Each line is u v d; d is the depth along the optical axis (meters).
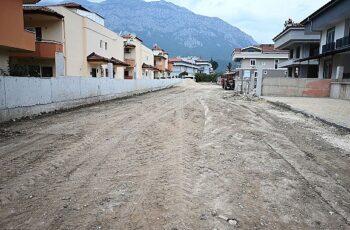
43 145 7.84
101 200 4.56
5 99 11.88
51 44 23.08
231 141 8.69
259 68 29.66
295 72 46.53
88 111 15.55
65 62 25.09
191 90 41.88
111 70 30.22
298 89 29.06
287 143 8.62
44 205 4.38
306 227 3.95
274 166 6.43
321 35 36.22
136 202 4.51
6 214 4.11
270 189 5.15
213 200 4.64
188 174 5.75
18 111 12.66
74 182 5.27
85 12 35.94
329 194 5.02
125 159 6.68
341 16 28.17
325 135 9.95
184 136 9.23
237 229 3.82
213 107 18.00
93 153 7.12
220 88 51.81
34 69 23.86
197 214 4.18
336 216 4.26
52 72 24.83
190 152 7.33
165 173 5.78
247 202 4.62
